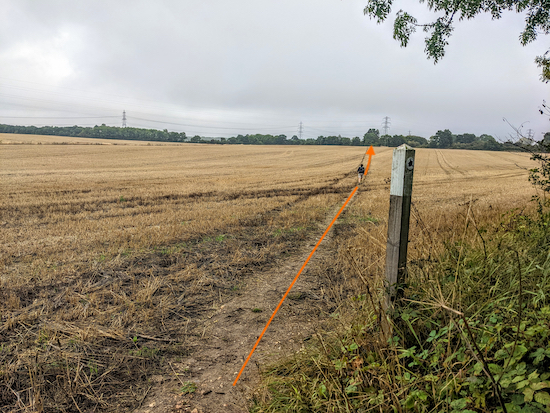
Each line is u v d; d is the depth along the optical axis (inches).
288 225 406.9
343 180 1054.4
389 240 113.6
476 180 1171.9
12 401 113.9
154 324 169.9
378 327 114.0
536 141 168.1
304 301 194.7
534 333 80.7
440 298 103.4
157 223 428.8
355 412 89.6
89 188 799.7
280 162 2015.3
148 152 2496.3
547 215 187.0
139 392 121.0
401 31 273.0
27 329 159.2
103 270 243.9
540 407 66.7
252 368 133.1
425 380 85.8
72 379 124.9
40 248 305.4
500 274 120.6
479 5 251.0
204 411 111.0
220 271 245.3
